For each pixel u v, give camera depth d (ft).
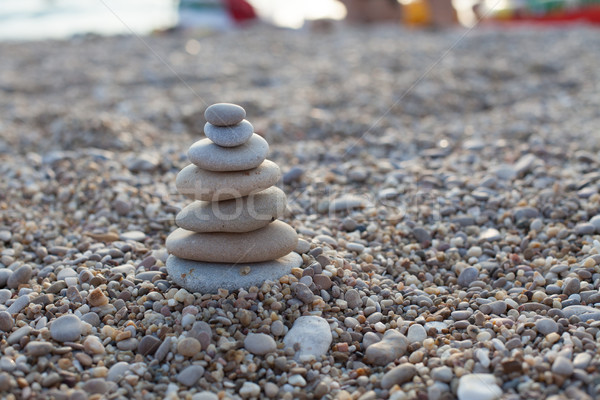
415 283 2.58
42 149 3.96
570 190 3.11
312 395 2.10
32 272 2.61
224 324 2.26
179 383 2.12
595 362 2.10
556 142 3.75
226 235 2.39
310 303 2.35
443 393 2.08
